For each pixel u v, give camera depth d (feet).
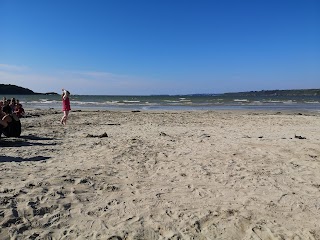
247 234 14.43
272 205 17.75
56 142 35.24
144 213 16.35
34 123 55.52
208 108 120.88
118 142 35.70
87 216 15.81
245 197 18.92
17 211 15.65
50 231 14.16
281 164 26.76
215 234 14.40
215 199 18.54
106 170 23.85
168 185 20.92
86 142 35.55
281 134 45.19
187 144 35.42
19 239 13.32
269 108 118.42
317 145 35.22
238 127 54.70
